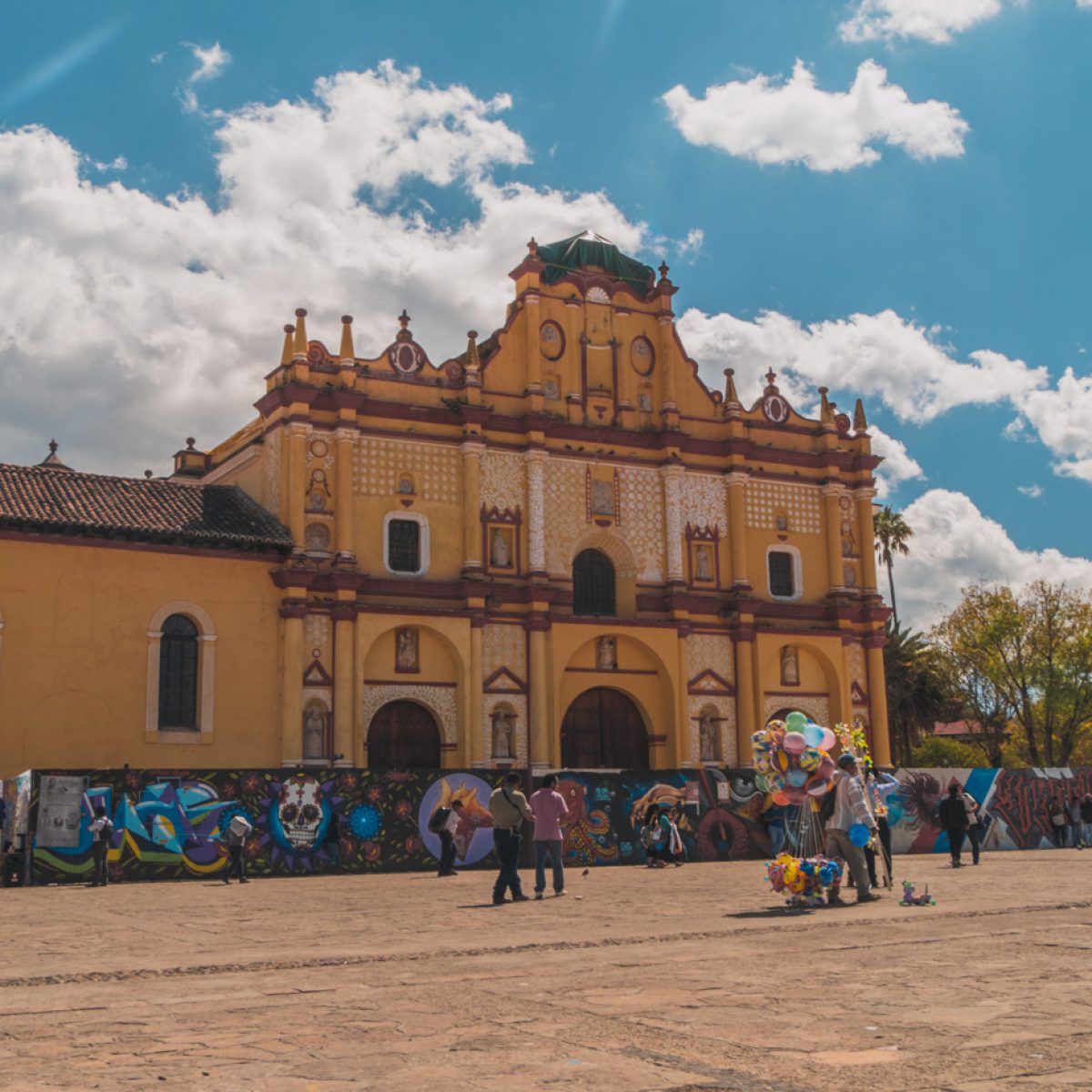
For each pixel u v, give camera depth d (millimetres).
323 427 40000
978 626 64562
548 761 40750
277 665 37906
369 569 40000
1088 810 39125
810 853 20516
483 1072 7676
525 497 42594
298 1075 7699
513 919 18047
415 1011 9844
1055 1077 7309
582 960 12820
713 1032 8773
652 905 19844
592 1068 7711
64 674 34812
